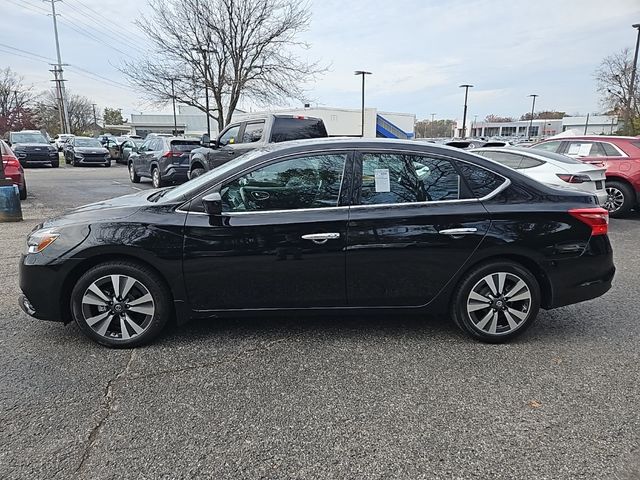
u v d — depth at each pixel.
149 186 15.12
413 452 2.46
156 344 3.65
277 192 3.54
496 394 3.00
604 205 8.00
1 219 8.41
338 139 3.72
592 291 3.76
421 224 3.53
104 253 3.42
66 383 3.07
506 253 3.60
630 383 3.15
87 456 2.40
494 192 3.65
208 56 19.78
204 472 2.30
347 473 2.30
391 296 3.63
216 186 3.52
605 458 2.42
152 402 2.88
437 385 3.11
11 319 4.10
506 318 3.70
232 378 3.17
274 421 2.71
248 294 3.54
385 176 3.59
